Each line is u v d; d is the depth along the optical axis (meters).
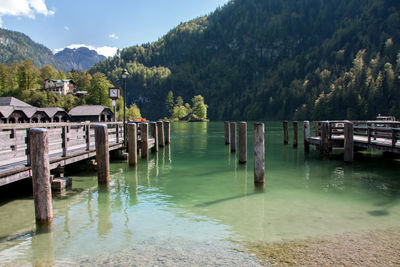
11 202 8.52
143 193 9.52
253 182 10.99
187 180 11.42
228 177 11.93
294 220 6.89
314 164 14.41
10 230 6.44
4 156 9.13
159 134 22.30
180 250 5.36
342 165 13.95
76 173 12.48
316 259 4.92
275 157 16.77
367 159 15.26
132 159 14.05
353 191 9.48
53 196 9.15
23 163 8.77
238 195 9.19
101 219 7.12
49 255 5.27
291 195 9.12
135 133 14.06
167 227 6.54
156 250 5.38
